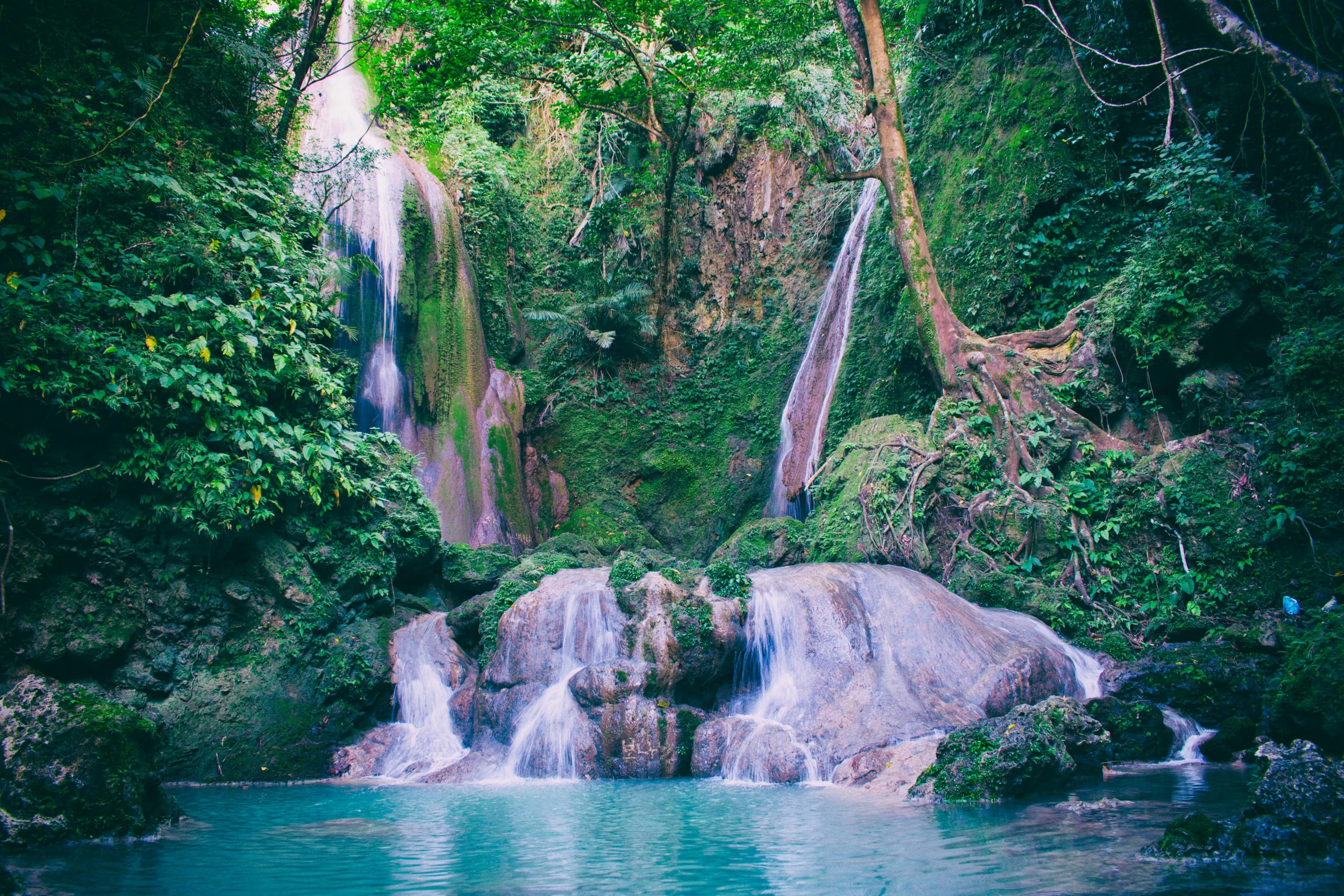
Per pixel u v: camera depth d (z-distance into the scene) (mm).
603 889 3924
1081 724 7039
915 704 8266
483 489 16266
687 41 16688
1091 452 11477
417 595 11414
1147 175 11508
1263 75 11656
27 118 7973
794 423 17875
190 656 8305
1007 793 6184
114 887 4008
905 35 16953
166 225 8719
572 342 20062
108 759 5320
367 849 4895
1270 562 9695
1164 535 10633
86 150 8250
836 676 8734
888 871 4133
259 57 10531
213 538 8281
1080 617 10320
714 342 20375
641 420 19844
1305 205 11234
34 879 4145
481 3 14742
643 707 8344
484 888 3980
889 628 9188
